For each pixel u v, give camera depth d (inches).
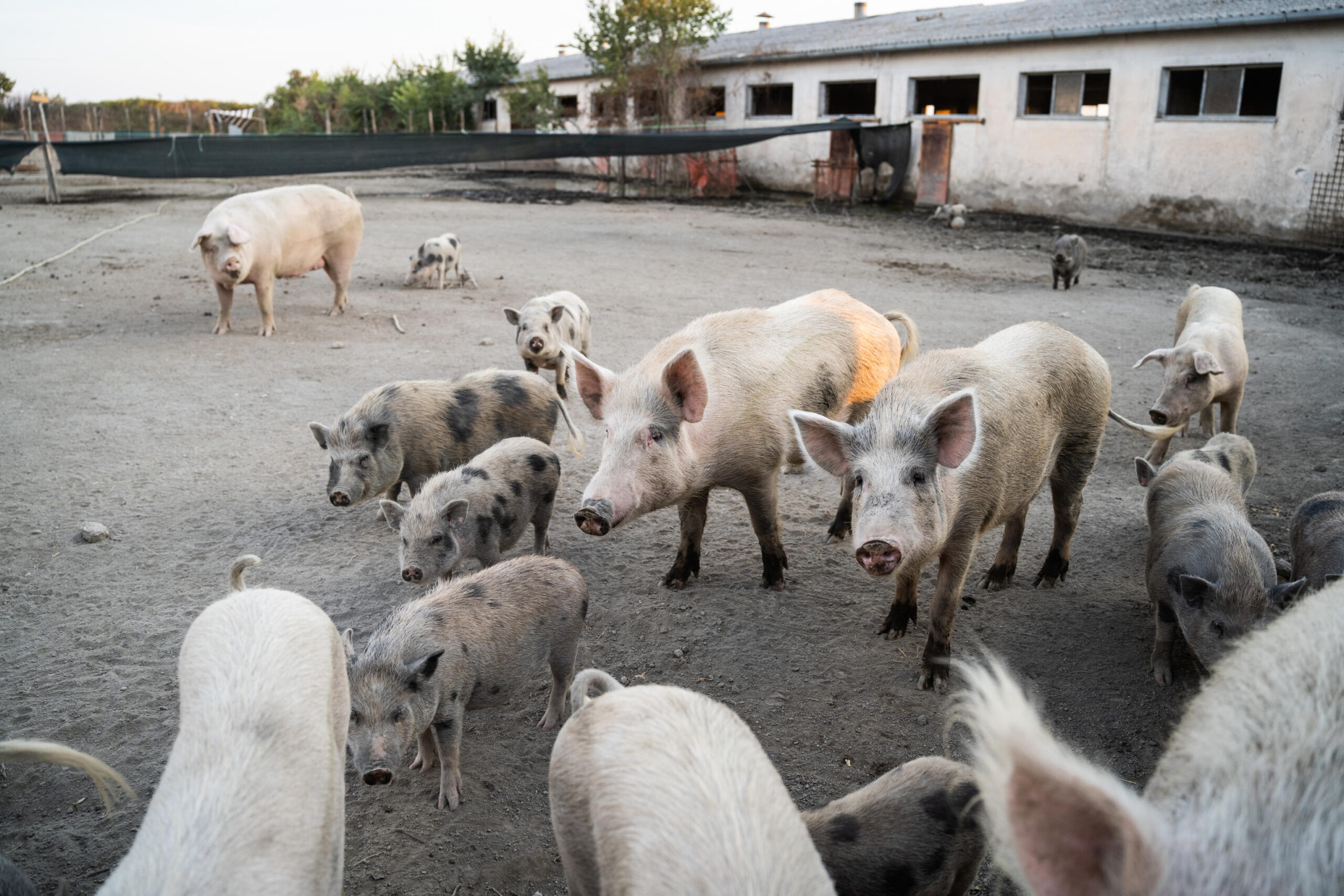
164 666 176.2
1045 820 44.2
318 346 419.8
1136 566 225.1
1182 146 839.7
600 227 871.7
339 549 228.4
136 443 296.7
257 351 410.9
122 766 149.6
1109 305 534.6
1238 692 59.7
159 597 202.4
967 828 112.1
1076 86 930.7
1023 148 970.1
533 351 347.9
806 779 149.5
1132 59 863.7
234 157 931.3
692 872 76.0
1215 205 824.9
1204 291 343.0
